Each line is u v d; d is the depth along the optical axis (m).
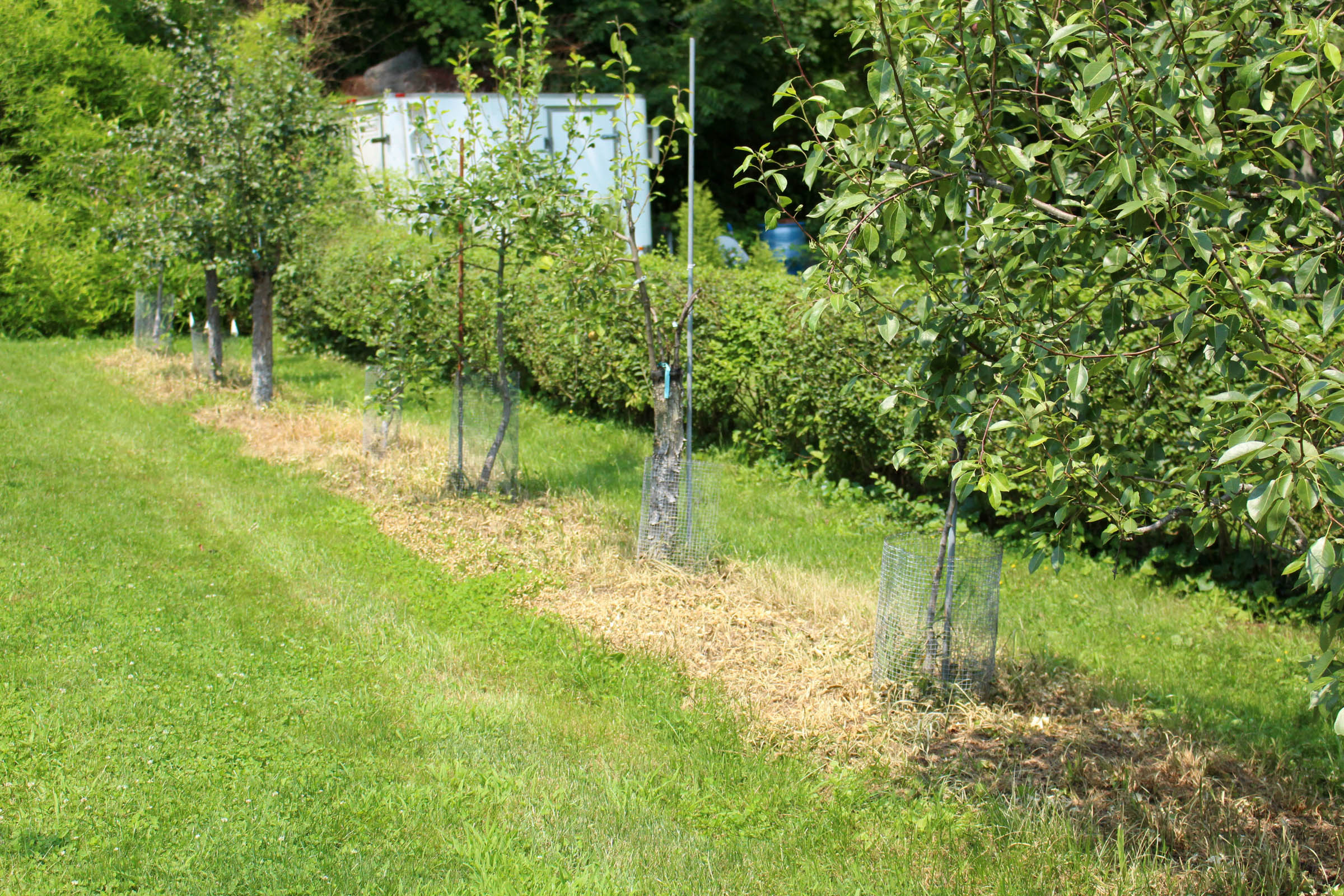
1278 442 2.59
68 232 17.88
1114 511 3.91
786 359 9.53
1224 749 5.09
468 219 8.47
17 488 8.56
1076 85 3.88
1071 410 3.85
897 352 8.55
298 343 16.75
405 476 9.37
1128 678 6.01
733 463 10.38
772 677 5.73
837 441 9.20
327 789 4.39
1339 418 2.62
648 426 11.84
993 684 5.67
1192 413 6.39
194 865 3.80
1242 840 4.21
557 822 4.22
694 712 5.29
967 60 3.72
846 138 3.92
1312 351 3.92
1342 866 4.09
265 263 11.94
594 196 8.05
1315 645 6.64
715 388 10.38
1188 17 3.38
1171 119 3.09
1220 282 3.15
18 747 4.55
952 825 4.29
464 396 8.98
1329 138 3.56
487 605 6.70
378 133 18.16
